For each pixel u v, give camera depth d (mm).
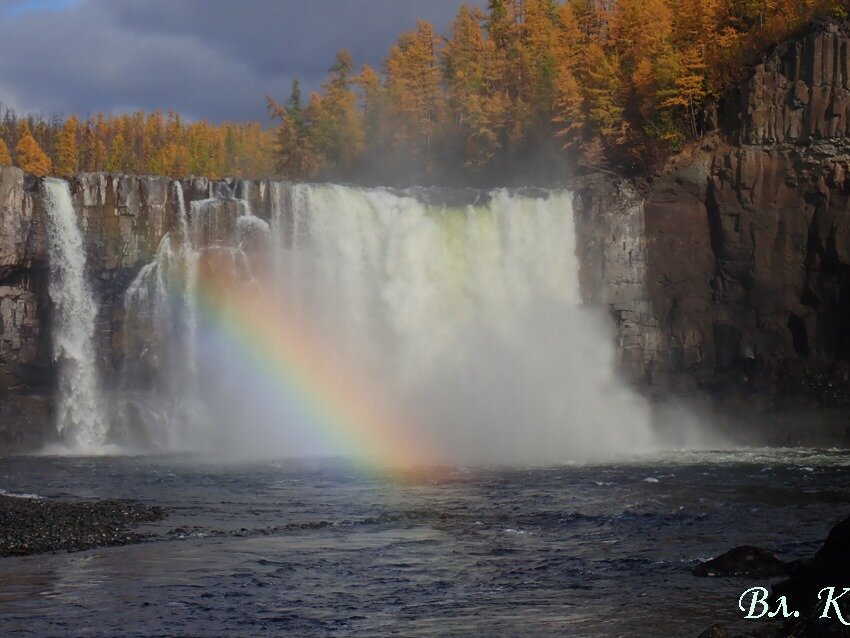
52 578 31000
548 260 85625
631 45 112875
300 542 36875
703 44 104625
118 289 76125
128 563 33062
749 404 82188
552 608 27844
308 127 149375
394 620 26875
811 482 53906
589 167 110938
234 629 26125
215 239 77938
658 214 86375
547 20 135875
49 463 64875
